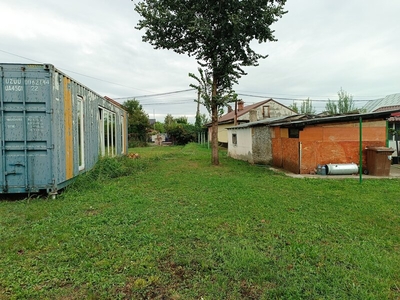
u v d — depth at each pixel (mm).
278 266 2787
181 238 3514
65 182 6273
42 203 5223
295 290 2357
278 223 4109
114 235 3594
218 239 3494
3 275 2586
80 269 2705
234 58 11773
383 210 4824
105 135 11195
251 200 5508
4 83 5328
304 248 3197
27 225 4023
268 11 10180
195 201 5430
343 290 2377
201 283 2496
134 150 24375
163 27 11078
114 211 4672
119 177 8438
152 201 5398
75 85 6922
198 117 34312
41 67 5422
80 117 7496
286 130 10969
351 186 7094
